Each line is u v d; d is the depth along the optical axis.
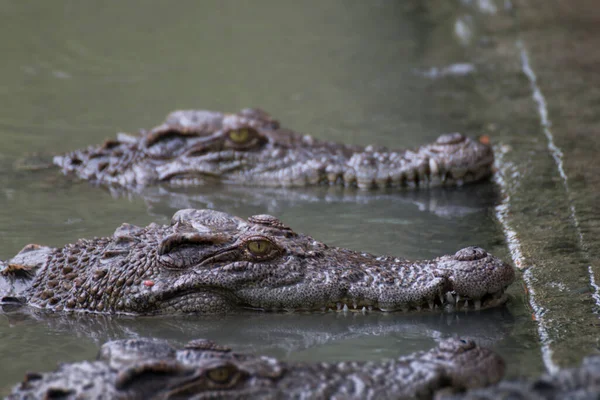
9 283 20.73
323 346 17.52
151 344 15.65
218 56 48.09
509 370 15.75
